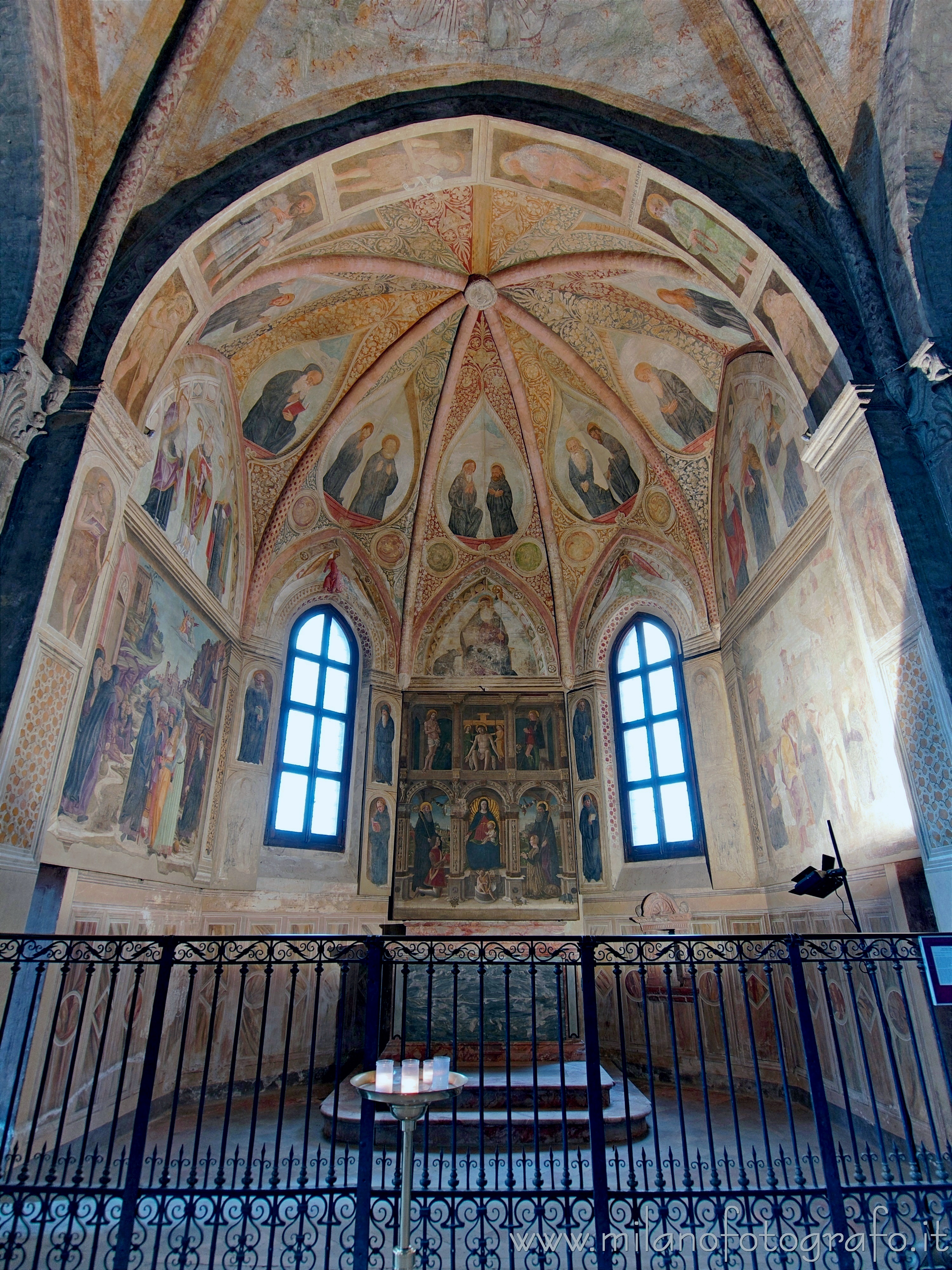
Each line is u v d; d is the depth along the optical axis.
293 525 13.23
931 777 6.43
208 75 7.89
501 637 15.38
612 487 14.31
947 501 6.73
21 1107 6.23
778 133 8.05
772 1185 4.58
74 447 6.91
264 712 12.23
